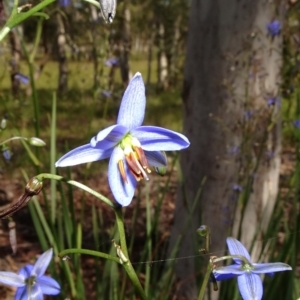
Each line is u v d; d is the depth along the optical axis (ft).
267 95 14.37
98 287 11.06
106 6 5.28
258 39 14.07
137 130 4.71
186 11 72.23
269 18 14.16
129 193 4.61
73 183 4.63
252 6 13.88
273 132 14.71
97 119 37.91
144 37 81.51
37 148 9.04
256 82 14.30
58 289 5.92
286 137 27.17
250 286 4.93
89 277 15.94
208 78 14.61
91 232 19.47
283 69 16.06
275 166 15.12
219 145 14.74
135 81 4.62
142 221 20.93
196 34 14.70
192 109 15.12
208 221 15.21
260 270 4.99
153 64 106.42
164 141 4.74
